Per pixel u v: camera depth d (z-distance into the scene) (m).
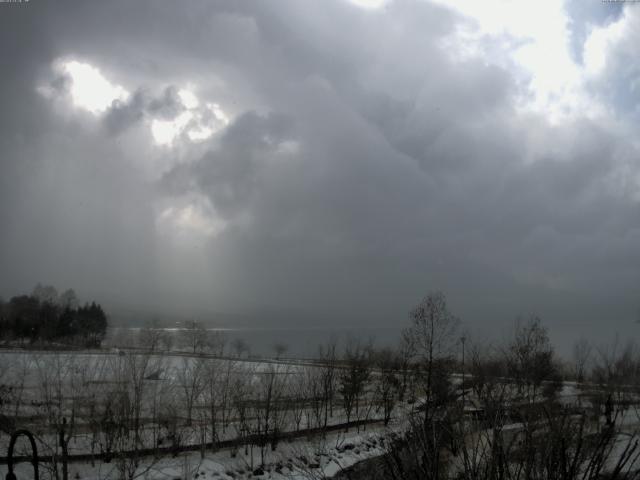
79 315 102.12
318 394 49.94
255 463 36.03
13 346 73.38
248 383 50.81
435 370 47.47
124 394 38.06
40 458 30.19
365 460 25.53
